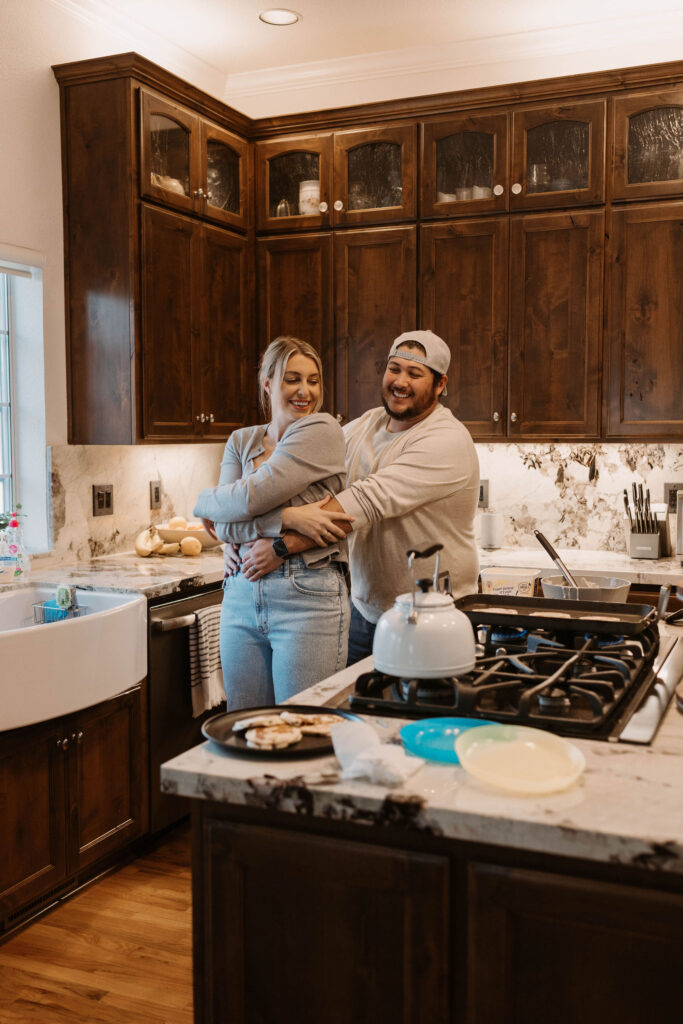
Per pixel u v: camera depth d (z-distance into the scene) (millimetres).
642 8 3656
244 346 4027
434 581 1570
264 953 1250
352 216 3893
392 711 1451
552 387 3678
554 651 1620
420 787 1150
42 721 2566
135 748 2984
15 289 3350
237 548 2518
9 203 3195
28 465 3396
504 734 1253
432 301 3809
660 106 3449
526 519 4129
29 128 3266
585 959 1085
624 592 2199
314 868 1201
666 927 1033
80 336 3418
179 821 3381
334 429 2449
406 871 1150
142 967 2432
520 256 3676
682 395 3508
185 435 3627
